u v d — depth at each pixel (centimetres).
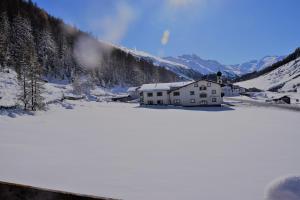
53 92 6328
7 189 217
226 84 10775
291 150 1850
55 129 2616
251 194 1101
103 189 1134
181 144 2044
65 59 11331
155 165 1489
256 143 2088
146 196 1074
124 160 1584
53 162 1505
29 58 4344
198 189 1153
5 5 10950
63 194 210
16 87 5150
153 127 2939
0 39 7206
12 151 1684
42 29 11875
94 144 2005
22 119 3091
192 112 4841
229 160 1599
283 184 323
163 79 18512
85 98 7150
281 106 6041
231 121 3509
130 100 8488
